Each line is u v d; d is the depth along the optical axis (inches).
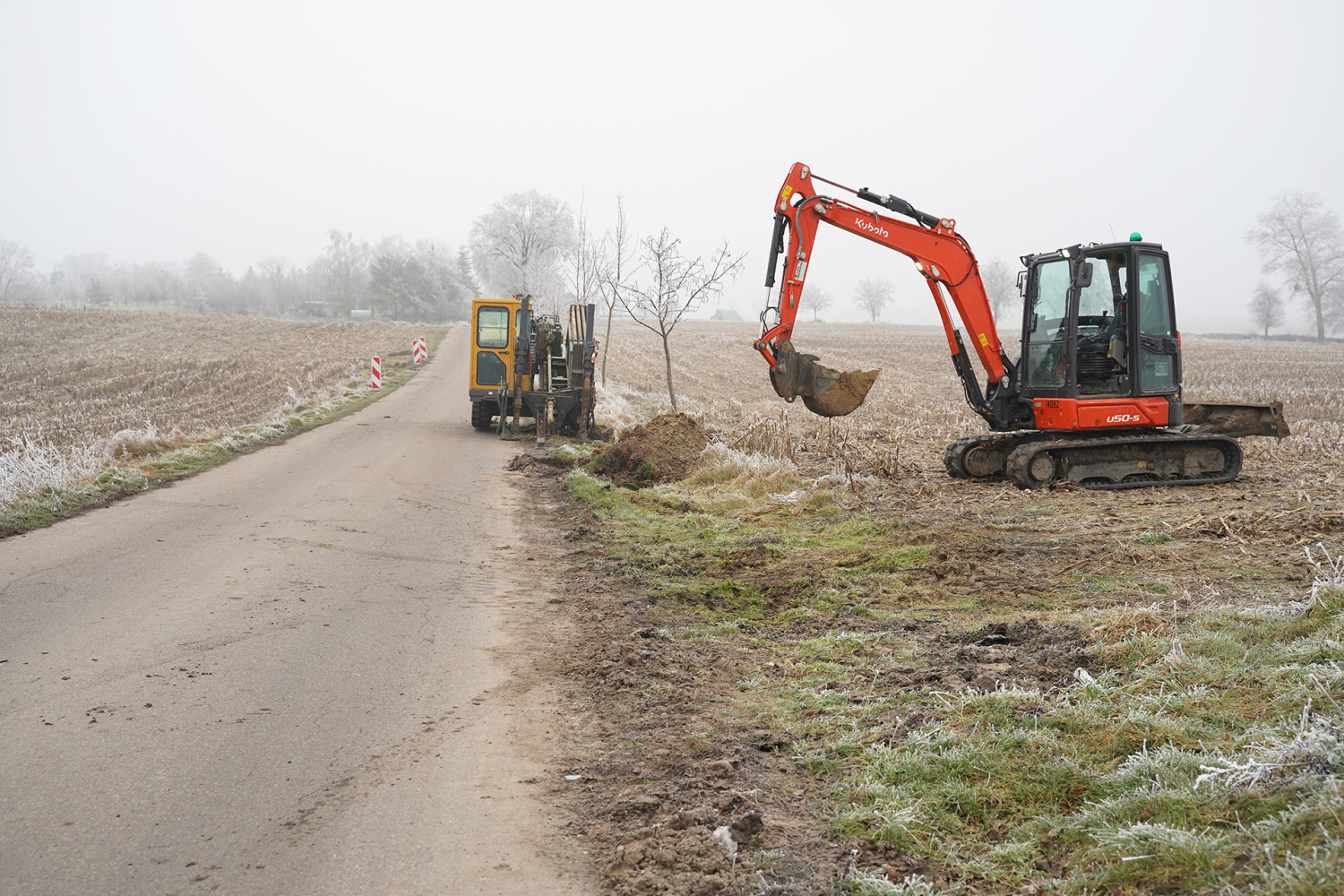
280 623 279.6
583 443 786.2
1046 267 537.0
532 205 3019.2
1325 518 349.1
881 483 534.6
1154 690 183.6
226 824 157.9
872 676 226.2
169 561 354.3
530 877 142.0
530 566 369.4
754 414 984.9
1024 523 408.8
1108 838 133.9
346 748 190.5
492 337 855.7
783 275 513.7
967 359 558.6
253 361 1811.0
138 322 2817.4
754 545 389.7
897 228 529.7
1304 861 112.0
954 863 140.0
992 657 225.6
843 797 162.7
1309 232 3922.2
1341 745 134.9
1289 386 1519.4
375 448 730.8
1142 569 311.3
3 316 2787.9
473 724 205.3
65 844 150.3
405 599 312.2
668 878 138.4
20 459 539.2
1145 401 521.3
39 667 235.8
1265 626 208.5
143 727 199.2
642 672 236.7
